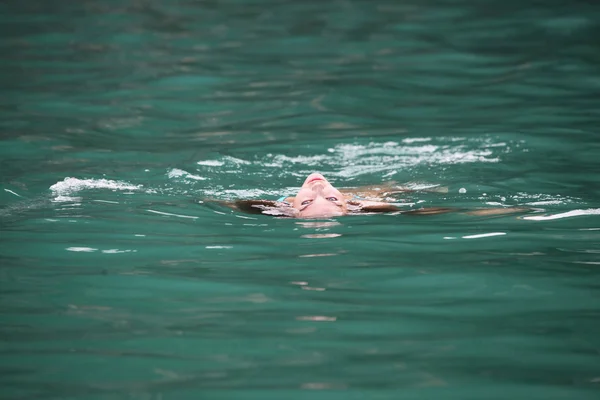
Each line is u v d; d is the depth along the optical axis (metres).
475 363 11.94
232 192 23.14
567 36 47.03
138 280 15.61
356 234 18.56
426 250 17.30
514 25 50.59
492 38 47.50
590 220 19.34
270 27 52.44
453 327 13.26
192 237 18.45
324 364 11.98
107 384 11.41
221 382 11.44
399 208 21.02
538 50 44.12
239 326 13.43
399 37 48.66
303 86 38.06
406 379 11.45
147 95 36.47
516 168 25.03
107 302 14.53
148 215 20.31
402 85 38.00
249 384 11.36
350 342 12.74
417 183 23.94
